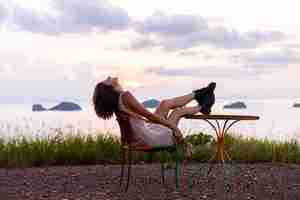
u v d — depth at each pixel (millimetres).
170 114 6766
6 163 9039
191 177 7332
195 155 9523
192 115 6762
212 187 7070
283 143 10555
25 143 9867
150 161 9805
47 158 9508
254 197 6547
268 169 8445
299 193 6777
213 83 6824
